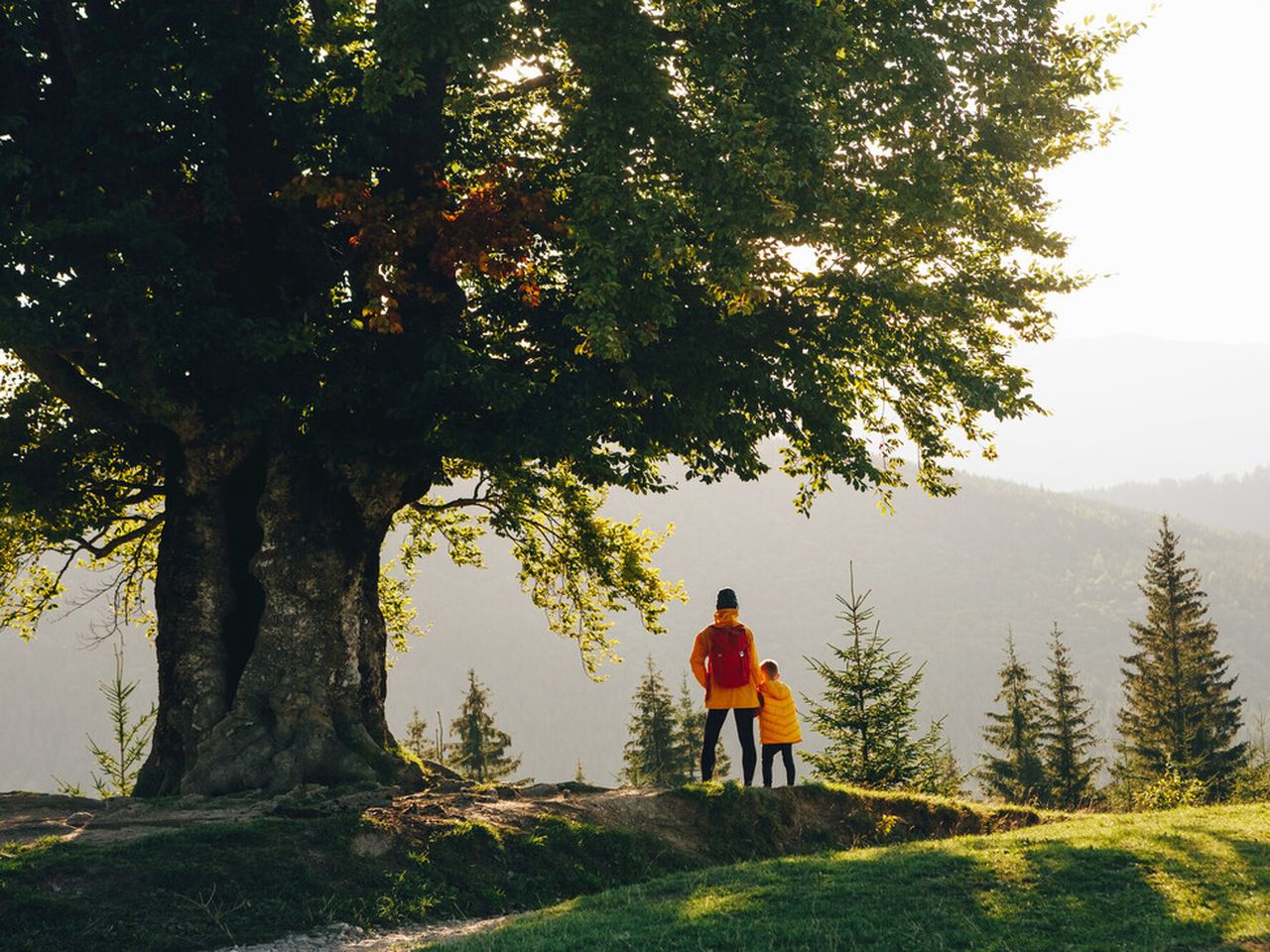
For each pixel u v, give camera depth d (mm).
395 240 13320
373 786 12977
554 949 7211
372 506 14875
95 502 17938
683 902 8547
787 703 15070
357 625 14672
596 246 11781
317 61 13523
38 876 8820
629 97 12000
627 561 22141
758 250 13422
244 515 14969
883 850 10609
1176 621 50625
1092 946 6715
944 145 14375
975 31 14391
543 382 14148
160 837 9805
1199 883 8344
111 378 13039
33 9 13250
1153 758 48094
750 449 15258
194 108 13336
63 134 12719
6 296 11867
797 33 12617
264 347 12758
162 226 12453
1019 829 13164
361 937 9016
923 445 17172
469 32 11547
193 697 14133
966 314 15023
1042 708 51250
